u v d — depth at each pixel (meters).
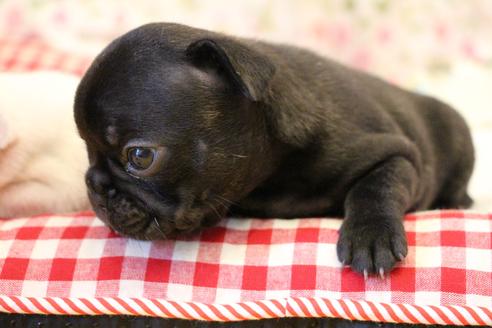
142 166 0.35
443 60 0.75
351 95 0.43
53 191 0.49
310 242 0.38
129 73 0.35
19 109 0.48
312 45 0.74
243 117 0.37
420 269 0.36
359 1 0.74
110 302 0.37
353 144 0.41
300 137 0.40
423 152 0.46
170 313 0.37
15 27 0.69
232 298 0.37
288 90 0.40
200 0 0.72
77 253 0.38
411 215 0.40
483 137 0.61
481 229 0.37
